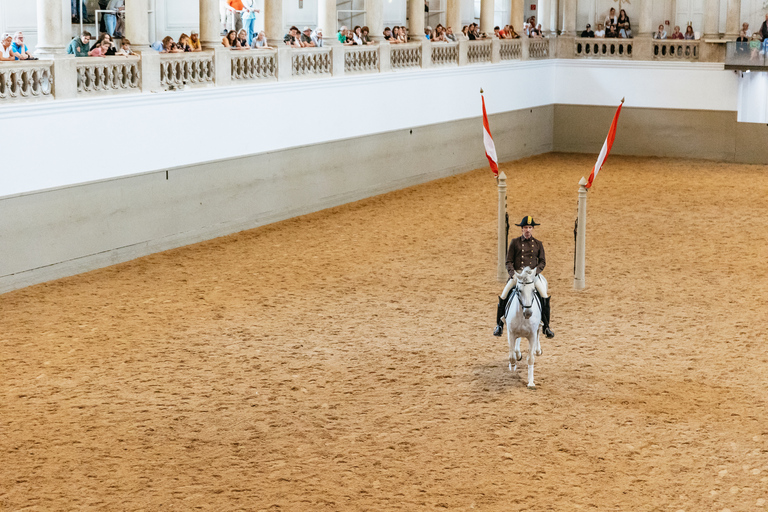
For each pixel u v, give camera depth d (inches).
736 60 1298.0
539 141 1429.6
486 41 1263.5
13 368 529.0
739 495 383.9
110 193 752.3
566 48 1430.9
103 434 441.4
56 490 384.8
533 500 379.2
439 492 385.7
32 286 693.9
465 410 473.4
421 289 705.6
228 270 754.2
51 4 684.1
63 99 697.6
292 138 939.3
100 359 546.6
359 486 390.6
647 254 807.1
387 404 481.7
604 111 1419.8
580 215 694.5
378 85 1053.8
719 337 591.2
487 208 1010.7
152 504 374.0
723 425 454.0
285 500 378.3
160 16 999.6
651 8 1373.0
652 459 416.8
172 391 497.7
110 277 725.3
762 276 735.1
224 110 852.0
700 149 1370.6
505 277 728.3
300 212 967.6
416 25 1125.7
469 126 1246.3
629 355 558.9
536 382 513.3
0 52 676.7
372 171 1069.1
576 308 656.4
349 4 1267.2
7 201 668.7
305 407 477.4
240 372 528.1
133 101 757.9
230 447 428.5
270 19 909.2
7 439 433.7
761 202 1039.6
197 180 837.2
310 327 612.7
